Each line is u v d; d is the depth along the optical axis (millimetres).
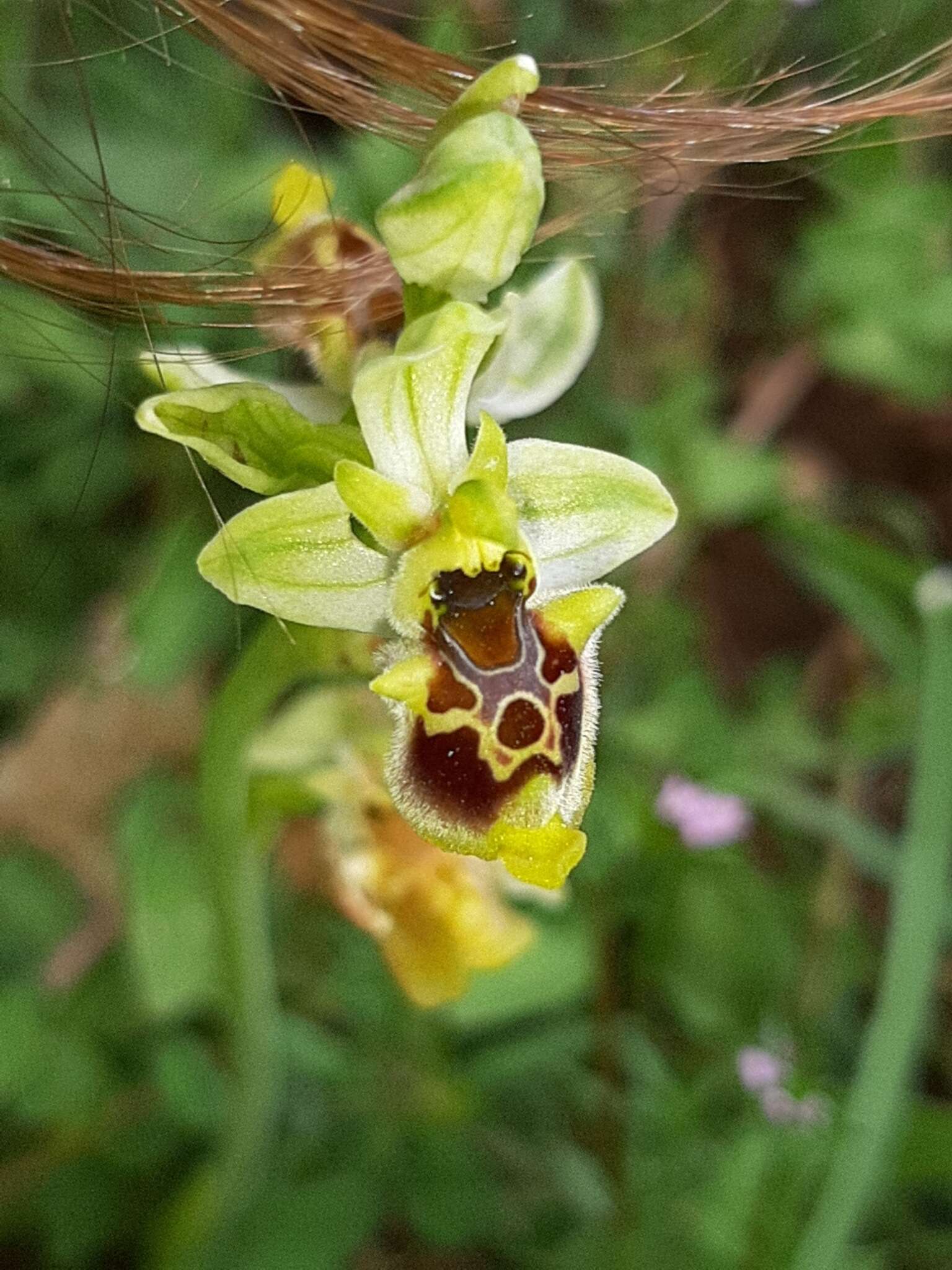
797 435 233
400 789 79
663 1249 131
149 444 176
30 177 118
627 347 179
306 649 88
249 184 144
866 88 80
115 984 156
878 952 167
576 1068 147
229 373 85
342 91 74
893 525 208
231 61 85
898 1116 118
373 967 148
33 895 169
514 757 79
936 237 181
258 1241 131
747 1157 132
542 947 140
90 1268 145
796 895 167
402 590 79
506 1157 146
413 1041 144
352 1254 152
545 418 173
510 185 68
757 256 198
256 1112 115
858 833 148
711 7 144
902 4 98
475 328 72
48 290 72
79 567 183
